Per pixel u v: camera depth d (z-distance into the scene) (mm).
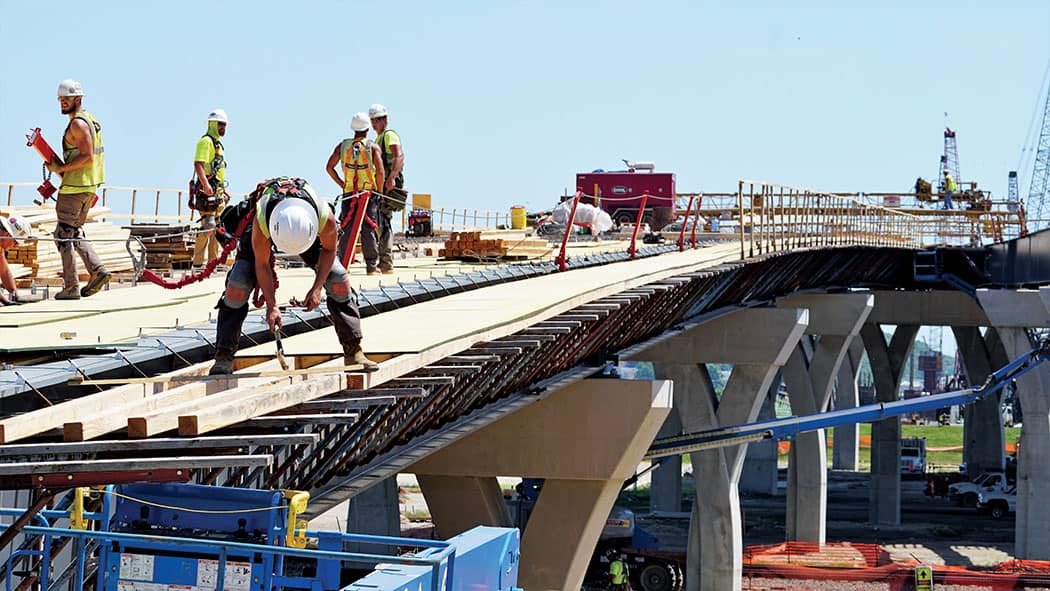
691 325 67062
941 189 172500
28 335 24609
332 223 20391
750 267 72938
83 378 20188
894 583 81562
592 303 40594
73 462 15039
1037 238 92375
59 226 32438
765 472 152750
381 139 45094
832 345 106562
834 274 101500
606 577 89375
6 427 15281
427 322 30812
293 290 37094
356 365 21938
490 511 47938
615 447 46438
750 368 83125
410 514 126312
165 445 16031
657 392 46594
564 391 47031
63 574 20453
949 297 125500
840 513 136375
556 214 94250
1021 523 94062
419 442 34750
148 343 24281
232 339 20312
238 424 19016
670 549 108062
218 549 18359
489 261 60062
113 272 42969
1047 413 93750
